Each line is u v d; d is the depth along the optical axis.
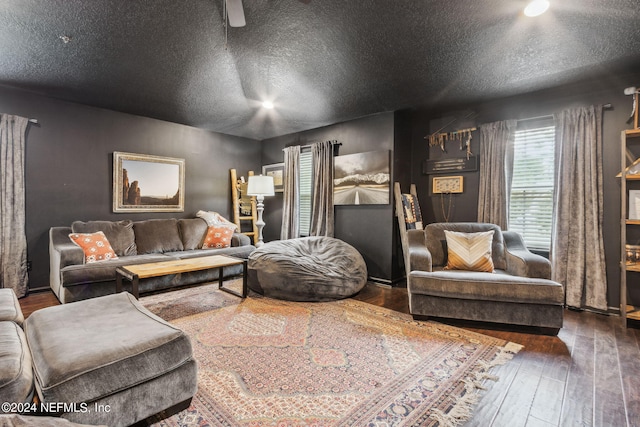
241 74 2.96
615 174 2.96
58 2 1.91
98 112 3.94
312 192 4.77
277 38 2.33
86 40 2.36
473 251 3.01
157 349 1.42
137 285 2.56
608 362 2.00
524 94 3.43
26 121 3.36
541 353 2.12
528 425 1.43
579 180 3.03
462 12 1.99
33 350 1.40
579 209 3.03
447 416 1.48
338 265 3.49
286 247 3.72
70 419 1.17
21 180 3.33
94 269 3.03
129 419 1.31
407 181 4.23
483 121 3.73
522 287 2.42
